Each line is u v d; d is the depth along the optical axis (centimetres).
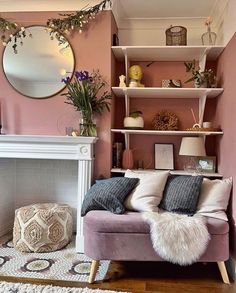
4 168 330
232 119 258
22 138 291
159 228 221
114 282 229
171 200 250
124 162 321
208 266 263
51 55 308
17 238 285
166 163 332
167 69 339
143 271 251
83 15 294
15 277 232
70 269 247
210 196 249
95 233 230
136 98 341
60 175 348
